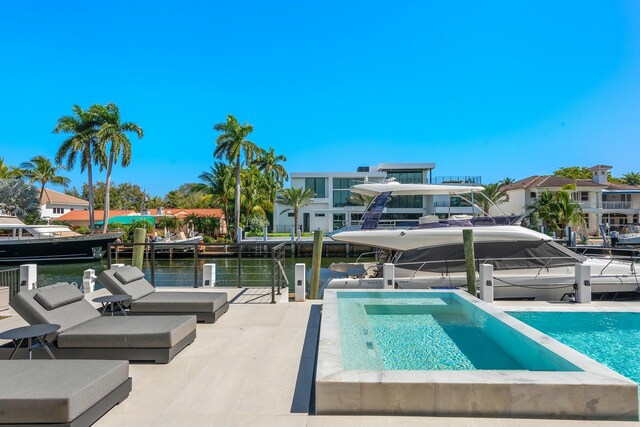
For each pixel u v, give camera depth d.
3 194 37.12
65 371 3.50
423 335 6.24
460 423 3.31
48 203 50.44
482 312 6.57
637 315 7.92
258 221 40.28
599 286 10.17
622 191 43.09
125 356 4.70
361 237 11.64
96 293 8.98
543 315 8.02
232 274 22.31
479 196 35.16
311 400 3.80
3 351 4.59
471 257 9.62
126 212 51.91
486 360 5.25
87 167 34.97
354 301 8.27
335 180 43.06
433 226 12.34
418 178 43.06
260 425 3.33
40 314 4.65
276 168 45.25
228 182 38.62
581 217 34.22
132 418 3.44
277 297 8.66
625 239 28.56
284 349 5.28
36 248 26.72
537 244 11.16
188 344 5.38
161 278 21.23
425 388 3.44
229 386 4.12
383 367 4.96
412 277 11.16
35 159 45.31
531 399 3.38
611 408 3.34
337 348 4.34
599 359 6.01
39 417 2.97
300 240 32.34
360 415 3.46
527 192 42.62
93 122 35.38
